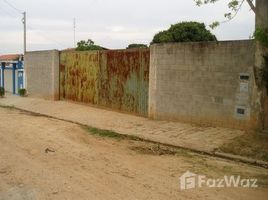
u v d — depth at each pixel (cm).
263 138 1033
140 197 658
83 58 2044
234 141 1073
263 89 1055
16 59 3175
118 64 1769
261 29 963
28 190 697
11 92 3228
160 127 1384
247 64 1177
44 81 2462
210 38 2886
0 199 654
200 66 1329
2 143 1118
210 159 973
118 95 1780
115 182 741
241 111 1203
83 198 654
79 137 1232
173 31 2900
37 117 1794
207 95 1311
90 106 1994
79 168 842
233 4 1010
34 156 955
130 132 1345
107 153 1002
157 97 1520
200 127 1311
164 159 952
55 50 2298
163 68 1482
